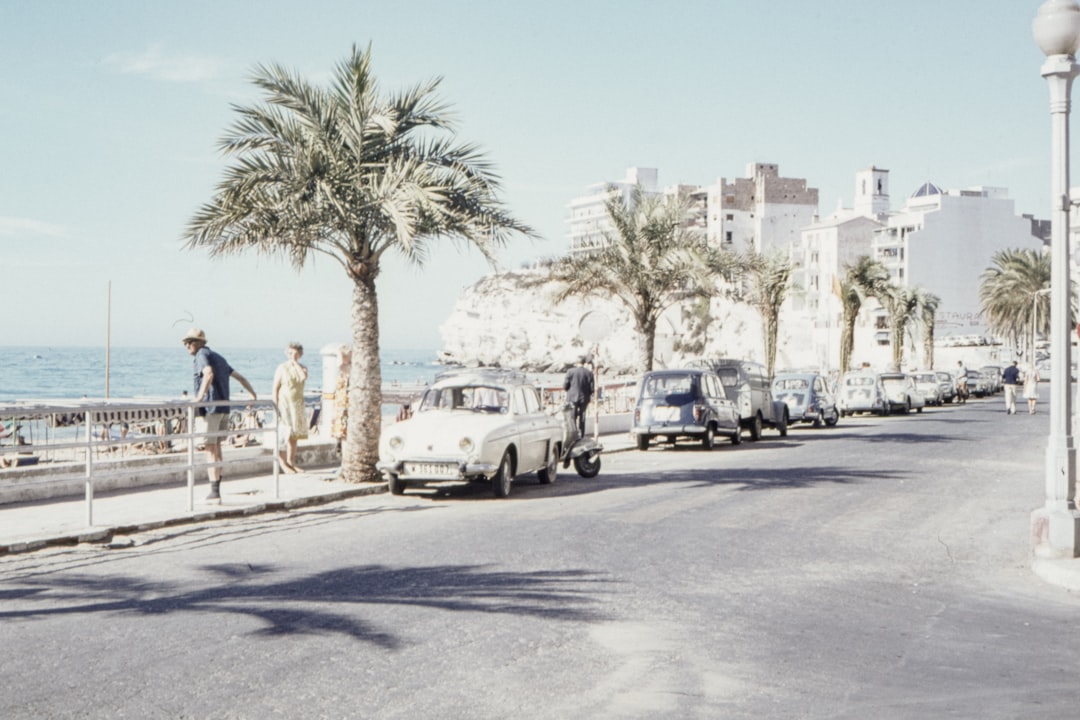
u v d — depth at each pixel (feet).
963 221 386.11
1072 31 31.30
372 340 53.36
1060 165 32.12
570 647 20.84
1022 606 26.03
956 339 346.54
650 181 530.68
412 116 54.49
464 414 50.24
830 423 111.86
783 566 30.63
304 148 51.90
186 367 492.13
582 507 43.78
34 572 28.86
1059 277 31.63
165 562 30.42
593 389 74.90
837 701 17.63
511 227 55.21
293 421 55.93
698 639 21.72
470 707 16.90
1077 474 32.89
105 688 17.72
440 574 28.35
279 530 37.29
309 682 18.13
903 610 25.26
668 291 97.50
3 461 50.14
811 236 405.59
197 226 51.29
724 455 73.51
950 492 50.16
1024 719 16.87
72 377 360.28
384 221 52.01
